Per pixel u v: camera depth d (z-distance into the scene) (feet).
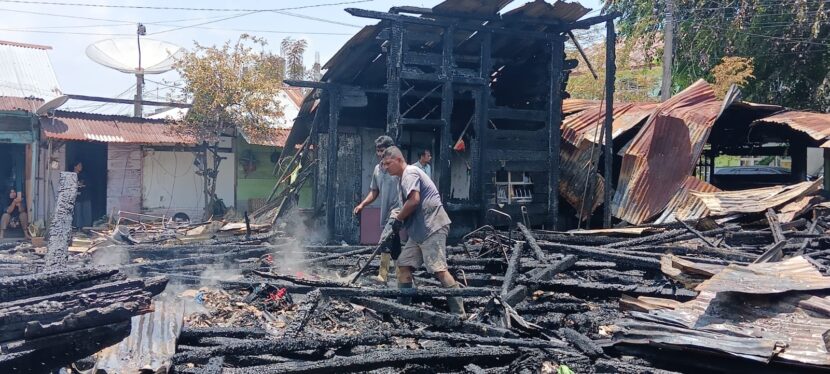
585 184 41.27
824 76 61.72
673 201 36.81
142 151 55.93
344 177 43.52
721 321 13.65
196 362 12.52
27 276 11.59
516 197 39.14
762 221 31.91
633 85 80.53
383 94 43.70
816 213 32.12
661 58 69.26
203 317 17.49
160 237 36.99
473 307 18.72
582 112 46.47
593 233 32.58
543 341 14.42
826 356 11.62
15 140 51.11
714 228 31.45
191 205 58.03
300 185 46.09
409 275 19.02
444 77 35.47
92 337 10.90
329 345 13.87
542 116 39.40
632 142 39.78
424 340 15.21
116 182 55.16
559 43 38.93
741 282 14.80
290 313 18.53
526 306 18.43
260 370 12.20
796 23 59.82
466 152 45.27
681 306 14.66
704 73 64.39
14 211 52.26
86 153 55.52
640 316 14.40
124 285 12.12
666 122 38.14
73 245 33.60
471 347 14.19
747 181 58.23
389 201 23.45
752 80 63.82
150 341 13.12
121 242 33.12
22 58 62.23
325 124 44.57
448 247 28.96
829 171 43.14
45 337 10.41
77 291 11.59
